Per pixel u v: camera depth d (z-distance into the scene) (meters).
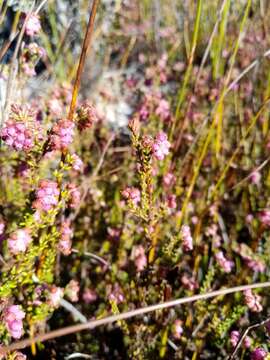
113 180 0.37
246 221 0.39
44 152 0.21
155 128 0.38
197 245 0.33
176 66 0.51
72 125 0.21
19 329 0.20
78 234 0.35
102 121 0.41
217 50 0.37
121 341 0.33
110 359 0.32
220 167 0.39
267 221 0.32
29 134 0.21
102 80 0.53
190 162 0.39
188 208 0.35
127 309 0.29
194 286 0.30
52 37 0.47
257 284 0.20
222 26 0.35
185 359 0.29
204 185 0.40
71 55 0.51
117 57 0.61
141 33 0.62
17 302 0.26
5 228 0.27
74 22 0.48
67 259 0.35
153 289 0.29
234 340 0.26
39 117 0.31
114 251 0.34
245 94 0.48
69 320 0.33
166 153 0.23
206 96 0.44
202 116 0.42
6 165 0.30
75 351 0.32
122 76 0.58
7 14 0.31
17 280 0.22
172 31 0.61
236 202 0.42
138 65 0.61
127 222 0.33
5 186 0.32
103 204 0.37
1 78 0.29
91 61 0.52
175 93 0.48
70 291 0.26
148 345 0.28
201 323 0.29
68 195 0.22
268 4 0.47
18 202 0.29
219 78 0.42
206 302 0.29
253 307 0.26
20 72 0.29
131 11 0.63
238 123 0.42
